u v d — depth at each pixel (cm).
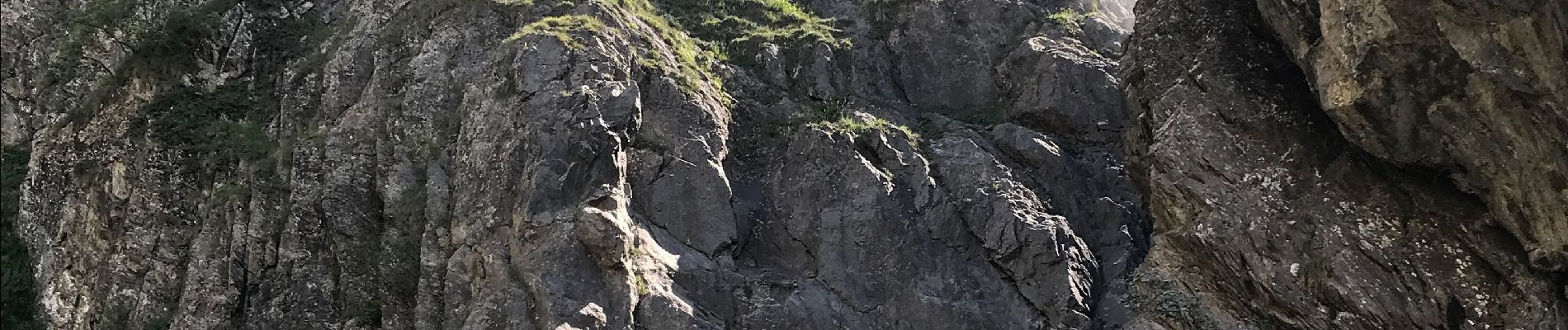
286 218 1706
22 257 2009
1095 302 1580
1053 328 1534
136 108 1970
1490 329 1187
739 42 1948
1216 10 1417
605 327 1409
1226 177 1345
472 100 1698
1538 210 1115
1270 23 1337
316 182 1709
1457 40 1051
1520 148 1087
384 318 1584
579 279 1445
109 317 1770
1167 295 1503
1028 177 1730
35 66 2231
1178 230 1401
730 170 1677
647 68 1719
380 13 1914
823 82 1892
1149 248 1694
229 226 1741
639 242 1499
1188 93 1395
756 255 1617
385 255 1616
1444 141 1166
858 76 1945
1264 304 1351
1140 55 1469
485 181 1562
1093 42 2034
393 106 1758
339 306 1631
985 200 1639
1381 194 1270
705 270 1526
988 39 2056
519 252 1474
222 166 1830
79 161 1986
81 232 1923
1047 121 1869
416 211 1633
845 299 1550
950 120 1872
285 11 2111
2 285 1964
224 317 1662
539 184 1507
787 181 1677
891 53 2038
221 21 2045
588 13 1794
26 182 2073
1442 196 1239
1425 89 1124
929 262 1585
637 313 1436
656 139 1641
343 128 1750
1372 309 1250
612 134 1568
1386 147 1217
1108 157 1812
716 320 1480
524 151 1552
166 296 1755
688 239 1568
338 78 1833
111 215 1878
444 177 1642
